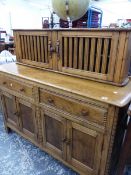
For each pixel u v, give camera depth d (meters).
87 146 1.06
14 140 1.68
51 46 1.24
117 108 0.82
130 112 0.83
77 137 1.09
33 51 1.40
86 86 1.03
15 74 1.28
